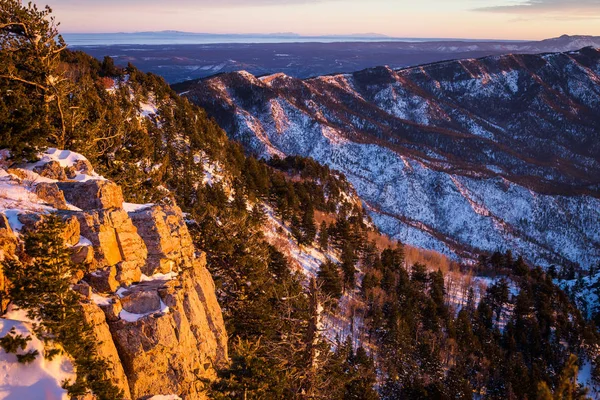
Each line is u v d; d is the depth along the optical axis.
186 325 19.89
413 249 133.88
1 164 21.69
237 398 17.81
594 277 129.50
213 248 35.91
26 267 15.04
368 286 84.31
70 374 14.21
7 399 12.54
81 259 17.77
